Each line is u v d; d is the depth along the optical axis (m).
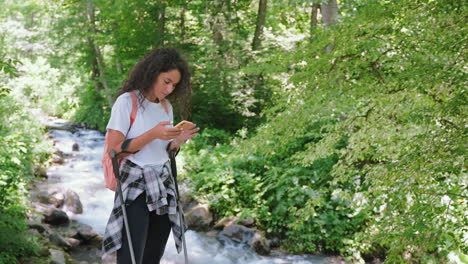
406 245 3.55
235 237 7.88
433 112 3.52
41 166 10.72
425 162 3.26
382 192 3.89
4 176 6.38
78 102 18.34
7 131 10.06
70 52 18.39
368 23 3.83
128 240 2.00
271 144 5.02
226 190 8.97
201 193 9.22
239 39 13.07
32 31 22.89
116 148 2.07
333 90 4.14
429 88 3.65
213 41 13.30
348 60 4.07
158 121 2.17
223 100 12.91
